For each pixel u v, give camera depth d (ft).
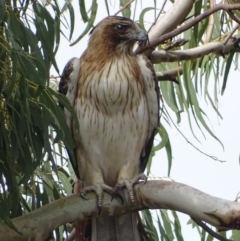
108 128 35.17
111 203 31.19
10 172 27.73
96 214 31.12
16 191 28.58
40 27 29.84
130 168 36.09
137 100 35.32
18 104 27.30
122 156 35.86
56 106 27.96
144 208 30.86
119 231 33.96
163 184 29.68
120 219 33.88
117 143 35.50
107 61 35.35
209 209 27.32
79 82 35.17
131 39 35.83
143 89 35.68
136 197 30.66
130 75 35.12
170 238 40.24
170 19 39.09
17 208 30.09
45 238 29.53
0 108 27.27
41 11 30.04
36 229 29.27
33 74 26.86
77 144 35.68
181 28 36.19
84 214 30.73
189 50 39.83
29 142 28.30
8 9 28.60
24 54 26.45
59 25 30.50
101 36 36.06
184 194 28.30
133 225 33.96
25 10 29.43
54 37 30.35
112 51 35.68
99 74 34.94
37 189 33.91
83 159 35.86
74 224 34.40
